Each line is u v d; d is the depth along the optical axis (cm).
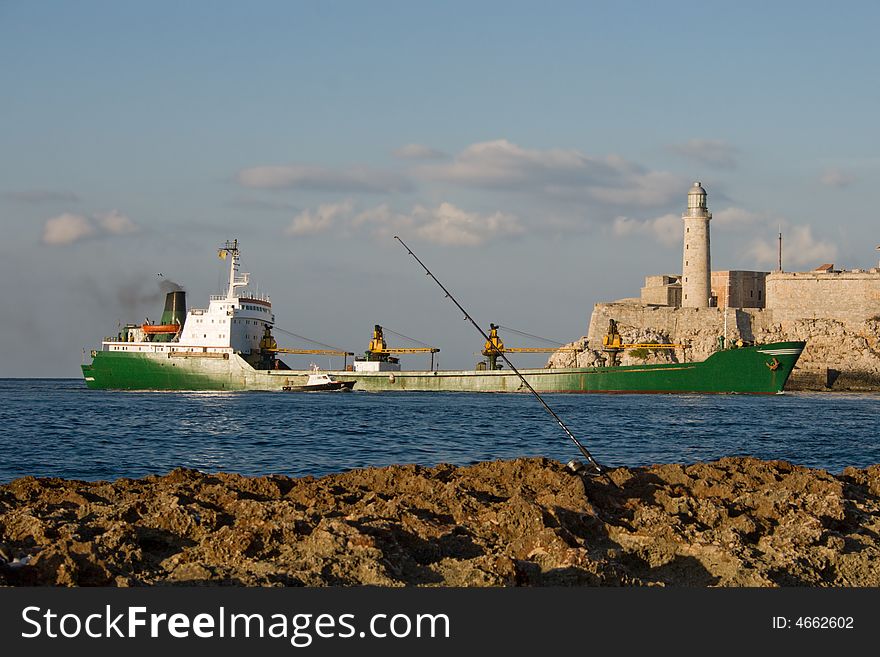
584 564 2411
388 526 2617
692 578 2519
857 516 3103
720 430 8844
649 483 3431
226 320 19325
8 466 5719
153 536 2614
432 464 5897
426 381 18950
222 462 6025
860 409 13012
